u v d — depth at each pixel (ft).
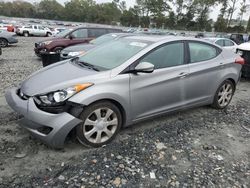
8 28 115.75
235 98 23.44
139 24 305.12
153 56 14.71
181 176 11.62
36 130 12.25
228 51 19.31
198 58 17.06
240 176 11.98
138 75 13.88
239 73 19.76
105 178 11.07
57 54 27.84
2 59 40.16
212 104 19.11
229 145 14.64
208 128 16.39
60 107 11.91
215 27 249.55
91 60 15.37
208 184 11.25
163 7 291.58
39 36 120.57
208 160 12.99
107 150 13.03
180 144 14.17
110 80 13.04
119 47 15.74
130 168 11.83
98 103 12.69
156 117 15.62
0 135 13.78
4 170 11.18
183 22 279.28
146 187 10.78
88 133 12.78
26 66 34.09
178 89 15.75
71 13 379.14
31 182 10.59
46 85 12.59
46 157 12.20
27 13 391.24
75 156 12.39
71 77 12.98
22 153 12.37
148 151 13.24
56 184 10.55
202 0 264.31
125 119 13.97
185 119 17.38
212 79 17.74
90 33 42.52
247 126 17.28
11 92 13.80
